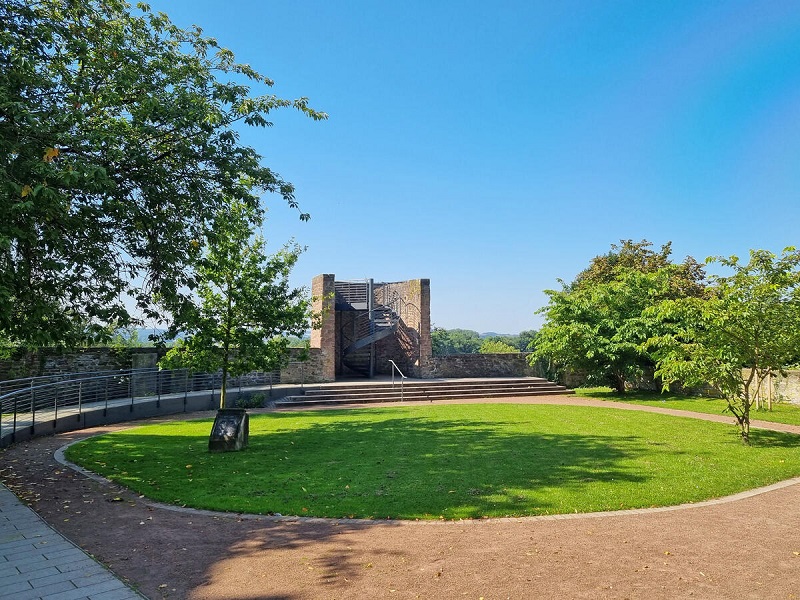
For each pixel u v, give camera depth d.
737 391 10.29
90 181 6.66
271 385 20.53
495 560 4.55
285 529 5.43
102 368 17.94
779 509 6.08
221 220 9.88
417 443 10.23
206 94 9.15
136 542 5.05
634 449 9.44
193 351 12.01
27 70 6.89
